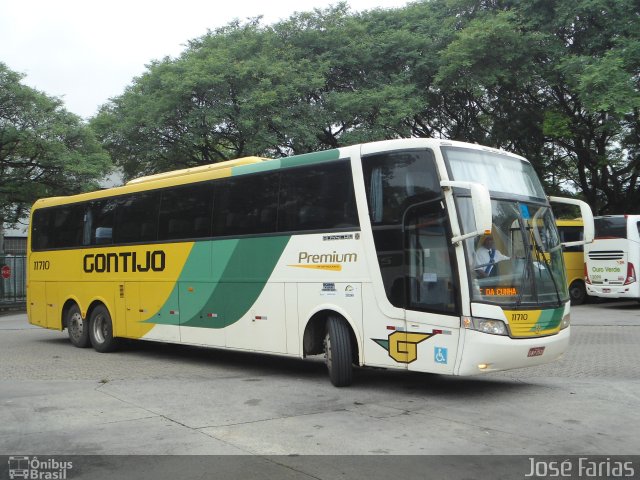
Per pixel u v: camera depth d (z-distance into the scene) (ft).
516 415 22.35
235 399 25.45
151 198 38.17
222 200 33.58
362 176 27.30
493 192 25.98
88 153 82.43
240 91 71.56
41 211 48.08
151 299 37.55
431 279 24.98
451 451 17.94
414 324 25.29
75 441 19.42
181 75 71.36
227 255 32.86
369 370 32.73
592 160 83.15
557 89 77.82
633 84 65.62
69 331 44.91
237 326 32.19
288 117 70.28
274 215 30.78
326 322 29.09
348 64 76.89
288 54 74.90
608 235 68.74
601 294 69.21
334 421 21.59
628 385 27.84
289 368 34.27
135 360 37.93
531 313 25.02
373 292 26.53
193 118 69.82
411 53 75.51
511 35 69.46
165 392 27.02
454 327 24.14
